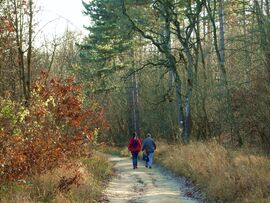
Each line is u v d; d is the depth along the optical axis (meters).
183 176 18.78
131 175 21.12
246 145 19.31
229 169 14.30
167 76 40.75
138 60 42.72
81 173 14.28
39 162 12.31
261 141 18.62
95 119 20.42
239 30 31.22
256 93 17.17
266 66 15.86
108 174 20.36
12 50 15.72
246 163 14.27
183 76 34.12
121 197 14.25
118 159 33.19
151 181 18.53
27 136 11.84
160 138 39.59
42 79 14.38
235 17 30.64
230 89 20.19
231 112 20.38
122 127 53.12
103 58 40.41
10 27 12.91
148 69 43.56
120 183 18.06
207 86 26.62
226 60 28.03
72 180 12.23
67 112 14.16
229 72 25.03
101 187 15.78
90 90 33.38
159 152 29.34
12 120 10.30
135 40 37.62
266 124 17.14
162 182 18.14
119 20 30.47
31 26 15.47
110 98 53.56
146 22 30.00
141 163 28.77
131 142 24.88
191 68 28.08
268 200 10.44
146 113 45.34
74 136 14.84
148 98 43.28
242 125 20.05
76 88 15.13
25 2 14.94
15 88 16.58
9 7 14.58
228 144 22.12
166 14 28.64
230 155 17.23
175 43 44.19
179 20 32.66
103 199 13.48
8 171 10.41
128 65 41.66
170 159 23.48
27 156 11.65
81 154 15.86
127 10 29.38
